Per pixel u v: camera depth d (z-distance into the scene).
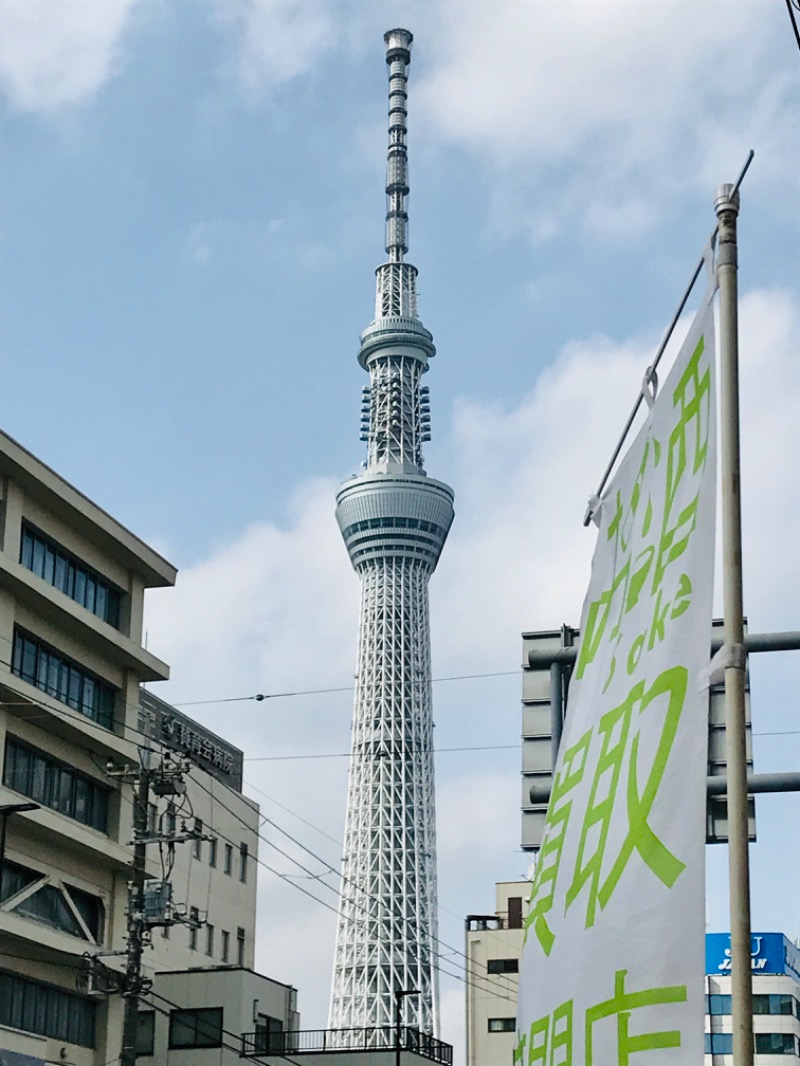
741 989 9.55
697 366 10.97
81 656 58.50
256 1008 70.56
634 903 10.27
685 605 10.52
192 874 86.00
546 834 13.09
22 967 52.78
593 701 12.54
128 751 59.00
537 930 12.62
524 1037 12.55
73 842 55.03
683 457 11.11
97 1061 56.50
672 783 10.17
